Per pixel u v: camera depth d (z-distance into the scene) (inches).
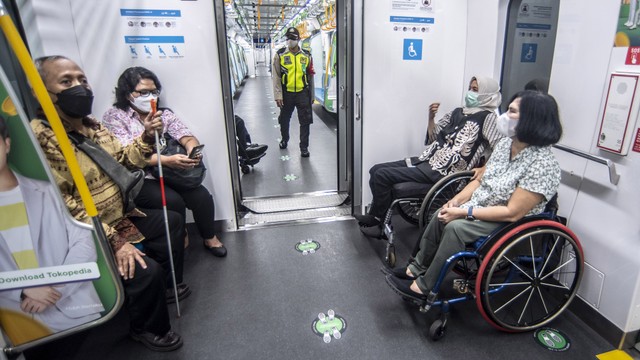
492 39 114.0
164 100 112.3
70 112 64.6
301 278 103.7
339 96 145.8
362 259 112.2
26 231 52.3
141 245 86.4
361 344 80.6
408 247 118.5
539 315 87.2
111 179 74.6
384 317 88.4
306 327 85.7
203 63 111.3
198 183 107.3
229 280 103.7
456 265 90.5
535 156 74.3
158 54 108.0
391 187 112.1
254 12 362.3
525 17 108.3
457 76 128.9
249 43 826.8
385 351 78.7
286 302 94.2
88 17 101.3
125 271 69.7
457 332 83.4
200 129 117.3
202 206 110.7
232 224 130.3
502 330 82.0
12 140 47.3
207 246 116.9
